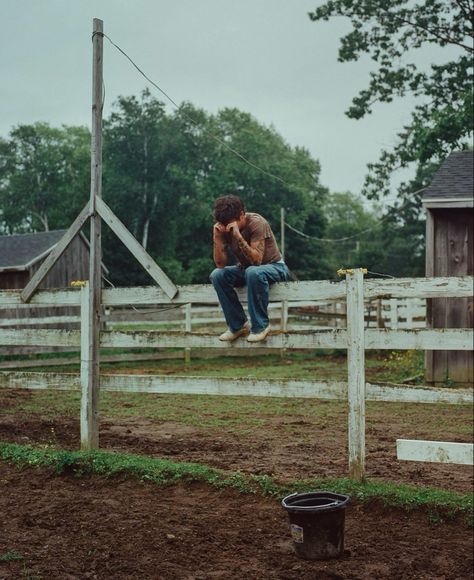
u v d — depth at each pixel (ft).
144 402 42.96
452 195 48.57
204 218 201.77
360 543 18.92
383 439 31.50
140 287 26.55
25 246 89.20
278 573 17.04
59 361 65.05
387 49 88.53
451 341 21.59
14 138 238.27
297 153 256.73
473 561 17.83
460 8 84.74
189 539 18.92
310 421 36.22
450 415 38.14
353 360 22.54
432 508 20.57
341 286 23.09
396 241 235.61
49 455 25.48
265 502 21.68
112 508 21.21
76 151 224.33
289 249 213.46
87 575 16.62
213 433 32.78
